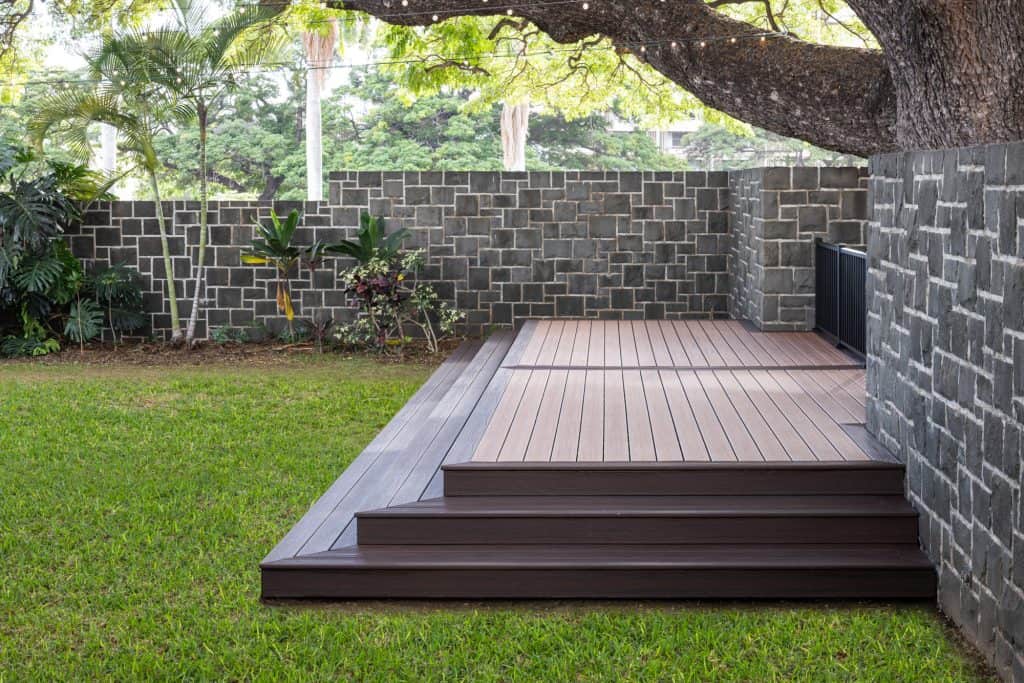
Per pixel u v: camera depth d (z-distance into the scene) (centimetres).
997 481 408
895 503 532
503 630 460
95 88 1215
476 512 525
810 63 891
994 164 414
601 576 498
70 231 1262
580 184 1239
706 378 809
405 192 1245
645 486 548
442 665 425
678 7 915
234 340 1260
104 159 2522
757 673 414
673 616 472
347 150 2833
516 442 603
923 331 507
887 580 491
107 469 711
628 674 416
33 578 513
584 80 1638
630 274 1247
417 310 1247
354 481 630
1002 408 404
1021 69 710
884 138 870
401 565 498
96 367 1131
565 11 930
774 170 1045
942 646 438
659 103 1809
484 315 1255
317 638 452
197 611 477
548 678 412
